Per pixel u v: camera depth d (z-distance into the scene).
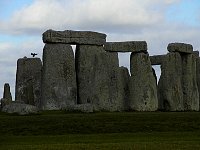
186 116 64.12
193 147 46.09
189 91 84.81
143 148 45.62
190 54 85.69
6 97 84.44
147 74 79.38
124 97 79.81
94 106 72.19
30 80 87.00
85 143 49.19
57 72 79.69
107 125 59.12
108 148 45.69
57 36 80.25
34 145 48.00
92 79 79.62
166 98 82.81
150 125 59.41
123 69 83.38
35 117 63.50
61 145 47.53
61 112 70.69
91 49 81.75
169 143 48.34
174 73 83.25
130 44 79.62
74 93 80.06
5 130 57.62
